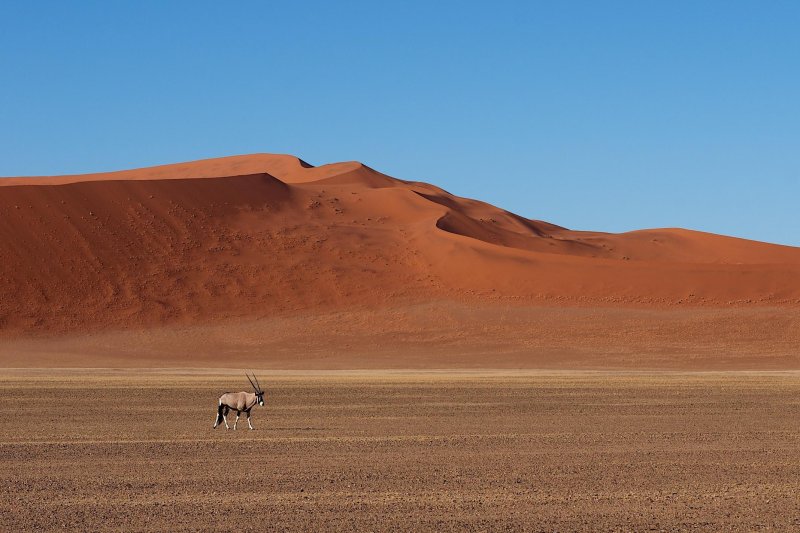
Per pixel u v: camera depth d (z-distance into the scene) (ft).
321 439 72.54
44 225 304.91
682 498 48.70
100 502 46.88
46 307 264.31
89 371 185.37
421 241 338.13
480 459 62.13
